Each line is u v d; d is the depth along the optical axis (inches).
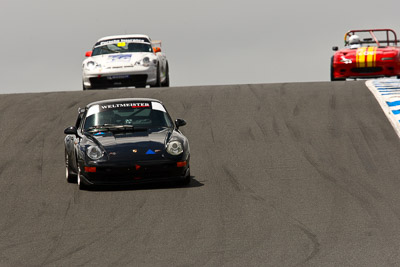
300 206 1081.4
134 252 851.4
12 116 2014.0
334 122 1802.4
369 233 910.4
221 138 1699.1
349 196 1147.3
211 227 962.7
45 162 1534.2
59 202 1159.6
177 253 840.3
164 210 1070.4
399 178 1288.1
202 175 1357.0
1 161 1557.6
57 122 1930.4
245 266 778.2
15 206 1146.0
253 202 1113.4
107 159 1216.2
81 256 844.0
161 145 1243.8
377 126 1743.4
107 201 1147.3
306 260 794.8
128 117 1355.8
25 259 841.5
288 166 1412.4
